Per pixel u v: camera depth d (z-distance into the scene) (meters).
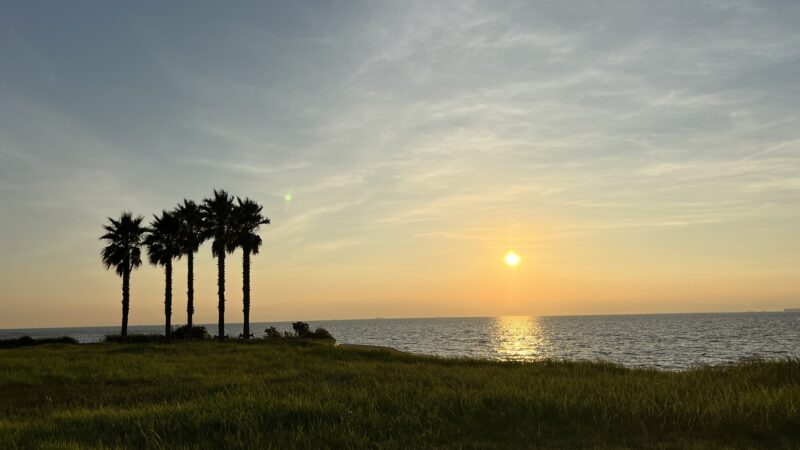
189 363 26.50
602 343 77.75
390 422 10.97
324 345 37.66
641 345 71.12
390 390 14.28
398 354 30.80
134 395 17.02
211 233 48.75
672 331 119.56
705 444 8.97
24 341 50.78
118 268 51.22
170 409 12.80
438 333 139.75
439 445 9.42
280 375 19.91
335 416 11.59
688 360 45.75
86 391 18.42
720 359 46.44
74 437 10.78
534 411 11.36
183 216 49.41
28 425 11.87
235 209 49.47
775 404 10.82
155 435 10.43
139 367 24.80
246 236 49.00
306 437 10.02
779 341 76.75
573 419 10.75
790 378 14.49
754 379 14.86
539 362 25.47
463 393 13.01
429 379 17.09
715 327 142.38
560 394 12.88
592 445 9.11
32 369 23.72
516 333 129.00
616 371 20.86
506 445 9.24
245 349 34.19
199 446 9.93
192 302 50.81
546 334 117.94
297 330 51.31
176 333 51.88
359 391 14.18
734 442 9.15
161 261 49.56
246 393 14.91
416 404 12.39
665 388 13.23
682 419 10.52
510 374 18.67
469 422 10.73
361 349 32.38
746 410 10.75
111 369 23.84
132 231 51.44
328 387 15.49
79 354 31.83
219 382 18.53
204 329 52.84
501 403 12.23
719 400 11.58
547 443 9.29
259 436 10.11
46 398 16.84
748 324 164.12
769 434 9.52
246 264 49.88
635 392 13.05
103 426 11.67
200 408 12.73
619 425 10.29
